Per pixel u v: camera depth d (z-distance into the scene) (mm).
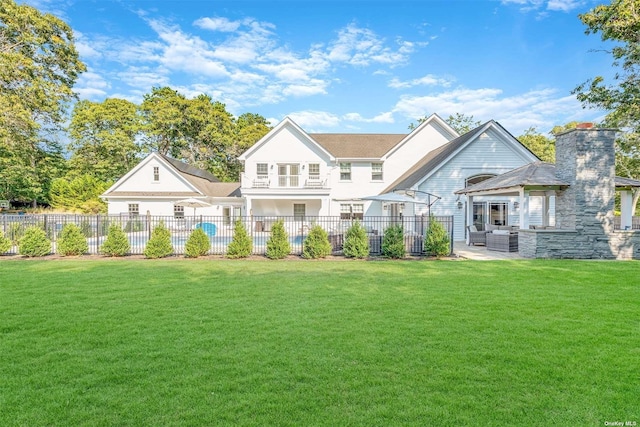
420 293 7629
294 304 6766
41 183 33906
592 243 12938
